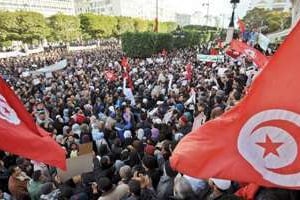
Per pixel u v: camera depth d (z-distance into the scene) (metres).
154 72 20.98
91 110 11.55
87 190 4.86
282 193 2.83
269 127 2.48
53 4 113.50
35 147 3.36
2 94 3.37
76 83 17.66
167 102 11.35
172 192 4.50
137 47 39.75
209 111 8.59
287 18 45.25
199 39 60.78
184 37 52.19
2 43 56.66
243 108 2.57
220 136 2.64
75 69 25.30
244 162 2.54
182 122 8.10
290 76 2.45
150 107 12.20
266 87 2.50
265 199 2.78
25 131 3.39
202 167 2.64
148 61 28.97
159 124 8.10
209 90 13.55
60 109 11.63
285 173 2.44
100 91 14.57
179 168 2.71
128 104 10.74
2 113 3.29
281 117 2.45
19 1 99.12
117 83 16.88
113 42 78.94
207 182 4.20
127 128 8.78
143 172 4.69
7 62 35.34
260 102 2.51
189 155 2.69
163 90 13.94
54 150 3.45
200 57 21.22
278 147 2.46
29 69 27.05
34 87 16.75
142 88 15.13
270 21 46.62
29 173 6.09
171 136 7.38
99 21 75.38
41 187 5.07
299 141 2.41
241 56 19.78
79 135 8.26
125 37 40.38
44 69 21.28
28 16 58.03
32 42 60.56
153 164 4.95
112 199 4.31
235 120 2.60
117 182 5.11
